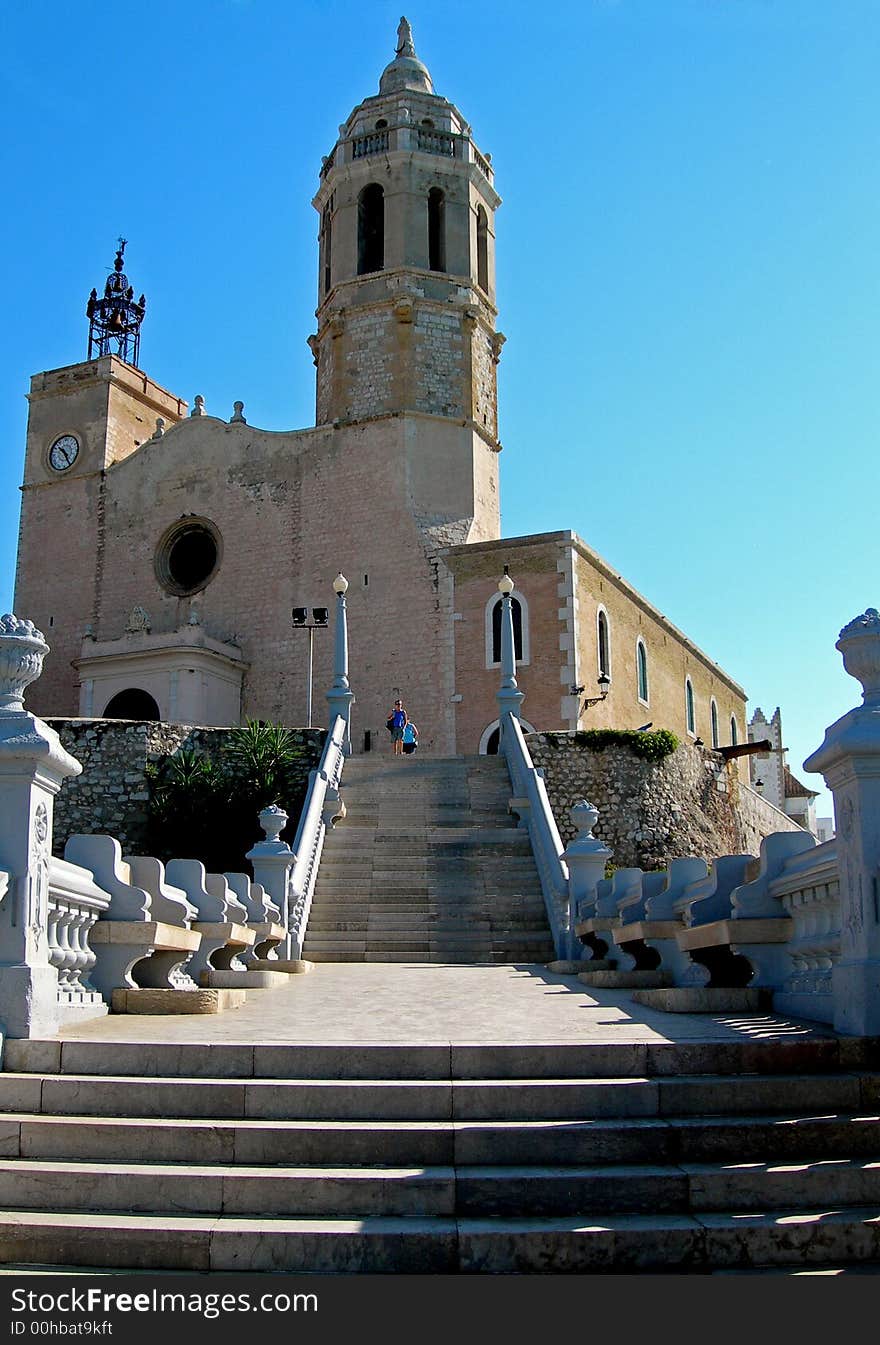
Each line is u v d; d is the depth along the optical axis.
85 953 9.08
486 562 38.41
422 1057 6.88
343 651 29.14
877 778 7.31
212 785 29.88
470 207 43.47
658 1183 5.74
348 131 44.44
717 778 35.25
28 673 8.05
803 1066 6.88
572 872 17.25
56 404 47.50
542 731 34.75
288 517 41.91
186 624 42.66
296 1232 5.42
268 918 15.79
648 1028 8.12
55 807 29.98
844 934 7.57
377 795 25.16
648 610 44.97
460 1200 5.69
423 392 41.22
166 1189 5.80
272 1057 6.94
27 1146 6.22
